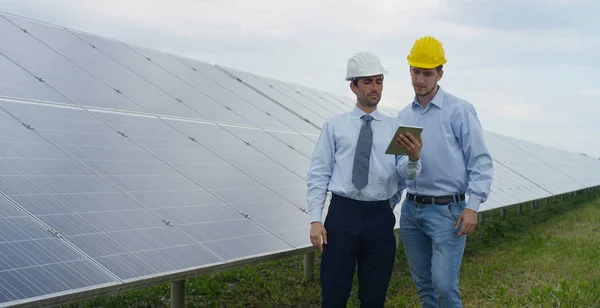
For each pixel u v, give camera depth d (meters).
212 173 7.68
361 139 4.55
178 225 5.98
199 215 6.37
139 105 8.81
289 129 12.10
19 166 5.61
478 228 14.79
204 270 5.42
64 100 7.60
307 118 14.12
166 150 7.68
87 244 4.96
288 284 9.05
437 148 4.96
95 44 10.22
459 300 4.98
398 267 10.35
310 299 8.25
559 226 16.48
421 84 4.91
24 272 4.29
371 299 4.55
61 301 4.25
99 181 6.05
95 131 7.15
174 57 12.52
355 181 4.46
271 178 8.55
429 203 4.99
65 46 9.37
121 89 9.07
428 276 5.23
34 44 8.76
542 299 7.98
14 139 6.03
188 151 8.03
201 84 11.83
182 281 6.55
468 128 4.91
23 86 7.34
